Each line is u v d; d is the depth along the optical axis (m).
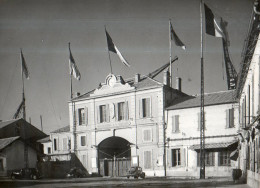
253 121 21.27
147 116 41.66
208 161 36.62
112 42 38.91
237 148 34.84
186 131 38.66
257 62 21.19
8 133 47.56
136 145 41.91
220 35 31.97
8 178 40.00
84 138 46.31
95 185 27.14
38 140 50.09
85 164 45.84
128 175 36.66
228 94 37.84
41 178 39.22
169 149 39.53
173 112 39.81
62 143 49.28
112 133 43.88
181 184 25.86
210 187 22.97
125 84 43.41
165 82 42.88
